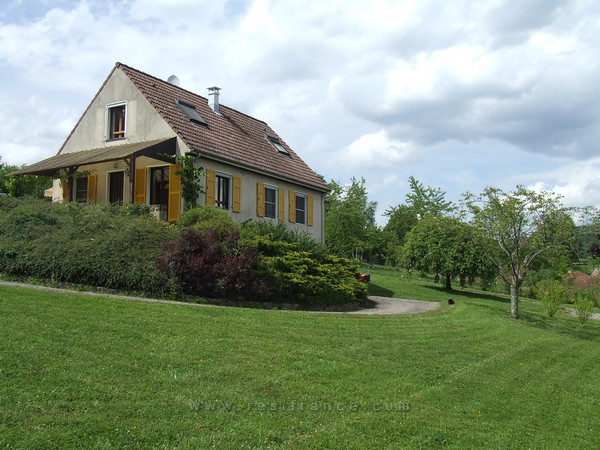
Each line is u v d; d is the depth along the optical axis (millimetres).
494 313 17953
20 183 28984
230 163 21844
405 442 6223
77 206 18016
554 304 19656
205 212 16781
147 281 13312
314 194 28047
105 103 22828
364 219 46875
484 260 26359
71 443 5121
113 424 5582
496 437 6805
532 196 17109
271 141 28219
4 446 4918
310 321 11930
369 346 10328
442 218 22281
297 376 7891
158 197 22047
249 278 14398
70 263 13430
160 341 8570
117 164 22391
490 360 10875
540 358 12047
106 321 9297
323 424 6379
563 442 7074
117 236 14516
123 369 7137
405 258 28500
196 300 13570
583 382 10641
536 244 17422
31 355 7059
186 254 13906
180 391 6715
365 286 18938
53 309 9594
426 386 8453
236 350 8703
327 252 19875
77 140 23656
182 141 20297
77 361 7152
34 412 5621
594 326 18875
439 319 14891
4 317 8672
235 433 5777
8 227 15320
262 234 17953
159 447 5293
